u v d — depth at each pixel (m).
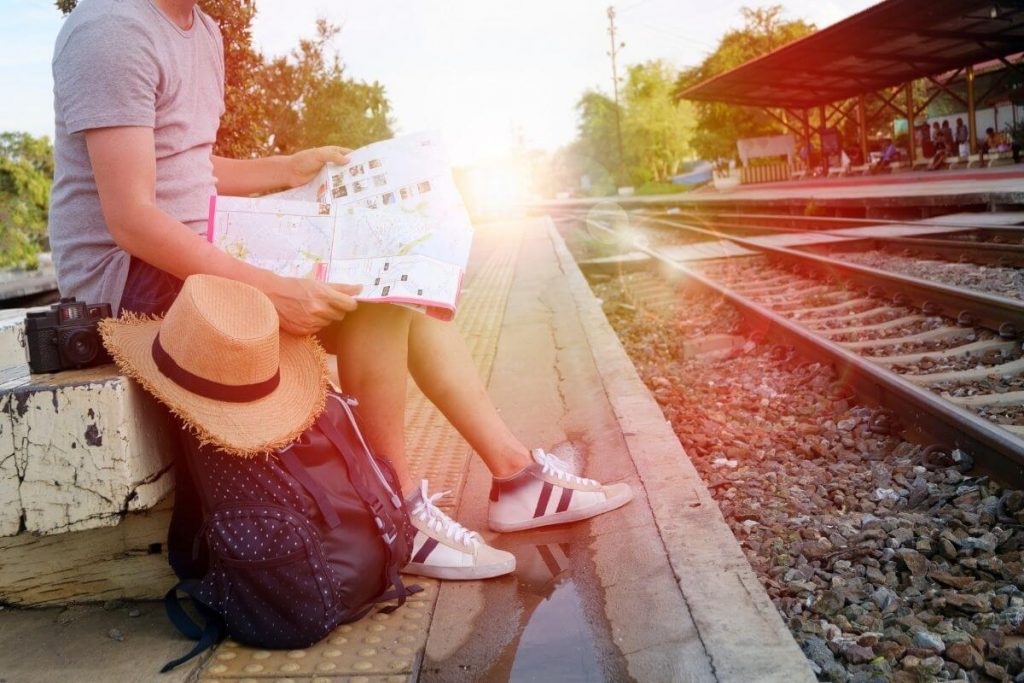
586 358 5.80
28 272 26.47
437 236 2.52
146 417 2.33
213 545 2.18
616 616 2.37
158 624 2.41
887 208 16.62
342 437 2.32
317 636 2.22
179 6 2.46
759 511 3.38
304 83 18.78
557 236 21.80
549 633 2.33
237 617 2.20
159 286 2.44
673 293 10.59
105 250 2.47
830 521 3.27
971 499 3.29
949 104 35.19
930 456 3.79
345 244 2.54
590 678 2.10
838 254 12.53
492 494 3.04
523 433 4.29
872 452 4.06
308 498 2.19
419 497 2.73
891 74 30.36
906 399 4.23
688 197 39.00
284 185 2.80
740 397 5.29
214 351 2.12
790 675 2.00
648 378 5.84
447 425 4.38
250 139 7.70
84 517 2.26
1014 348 5.57
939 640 2.32
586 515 3.00
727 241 16.70
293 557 2.15
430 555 2.69
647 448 3.71
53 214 2.54
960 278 8.96
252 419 2.16
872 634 2.40
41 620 2.46
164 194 2.43
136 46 2.24
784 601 2.68
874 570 2.79
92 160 2.24
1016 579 2.64
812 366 5.57
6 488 2.25
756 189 35.91
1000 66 30.39
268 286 2.32
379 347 2.60
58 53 2.28
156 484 2.35
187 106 2.47
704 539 2.75
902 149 34.44
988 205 13.81
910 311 7.24
